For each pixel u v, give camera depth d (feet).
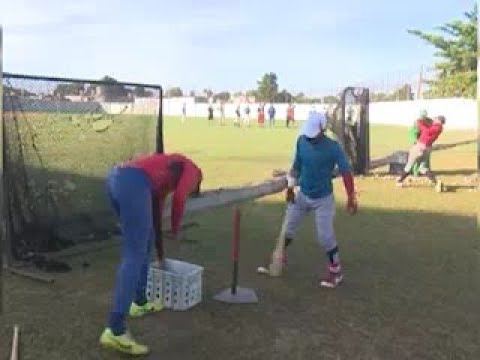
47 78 23.08
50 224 23.57
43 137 23.24
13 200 22.04
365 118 52.21
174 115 228.43
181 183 16.56
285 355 15.83
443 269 23.62
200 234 28.43
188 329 17.26
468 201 38.73
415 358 15.88
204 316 18.25
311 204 21.36
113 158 26.12
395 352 16.20
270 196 39.29
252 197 38.42
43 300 19.30
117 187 15.48
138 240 15.51
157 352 15.76
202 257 24.61
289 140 98.37
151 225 15.85
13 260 22.15
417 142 45.42
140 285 17.76
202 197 35.86
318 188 21.11
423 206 36.81
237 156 68.90
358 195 40.68
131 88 27.09
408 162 45.78
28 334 16.52
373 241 27.84
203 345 16.28
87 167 25.04
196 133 117.70
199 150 77.10
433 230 30.32
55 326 17.19
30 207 22.77
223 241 27.25
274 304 19.47
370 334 17.31
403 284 21.75
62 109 23.98
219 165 59.00
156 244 18.51
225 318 18.17
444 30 149.07
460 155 72.69
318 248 26.45
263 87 274.16
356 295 20.51
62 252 23.89
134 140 27.32
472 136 106.22
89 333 16.78
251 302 19.51
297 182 21.74
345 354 16.01
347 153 49.75
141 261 15.60
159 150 28.73
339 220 32.30
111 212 25.93
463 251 26.25
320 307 19.31
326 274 22.29
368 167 53.47
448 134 113.29
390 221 32.30
